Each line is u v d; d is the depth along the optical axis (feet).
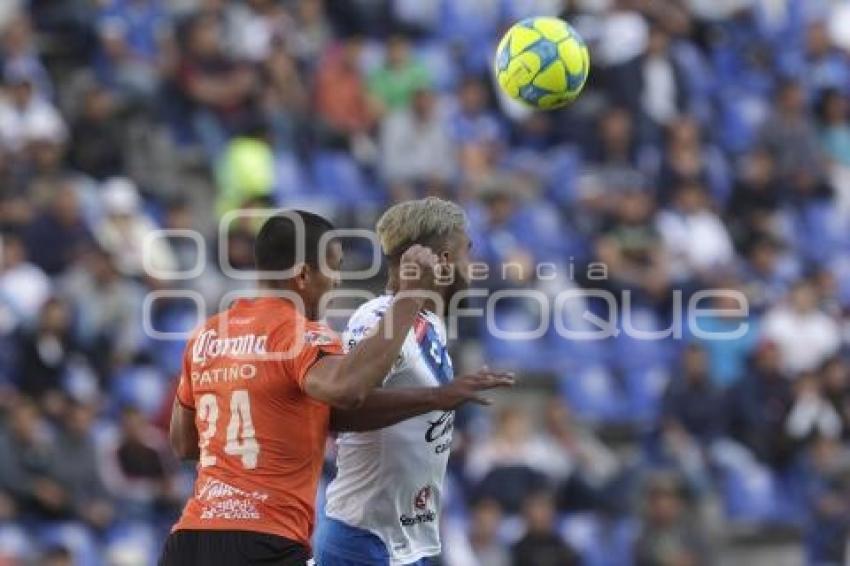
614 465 184.24
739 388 187.42
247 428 79.87
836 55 256.52
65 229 179.42
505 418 172.45
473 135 213.46
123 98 200.75
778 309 201.26
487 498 167.22
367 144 209.87
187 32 203.51
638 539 171.42
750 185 221.25
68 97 204.64
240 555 78.84
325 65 212.02
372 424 79.36
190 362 82.99
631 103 217.56
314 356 78.48
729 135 235.81
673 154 214.48
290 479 79.82
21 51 202.18
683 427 184.24
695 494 175.22
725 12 249.96
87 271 172.65
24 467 155.84
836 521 184.85
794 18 257.14
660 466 177.37
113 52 206.08
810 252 225.35
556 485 174.19
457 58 228.02
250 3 215.72
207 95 201.77
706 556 173.27
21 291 173.68
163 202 194.39
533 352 186.60
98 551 155.94
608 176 211.00
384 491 84.99
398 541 86.33
